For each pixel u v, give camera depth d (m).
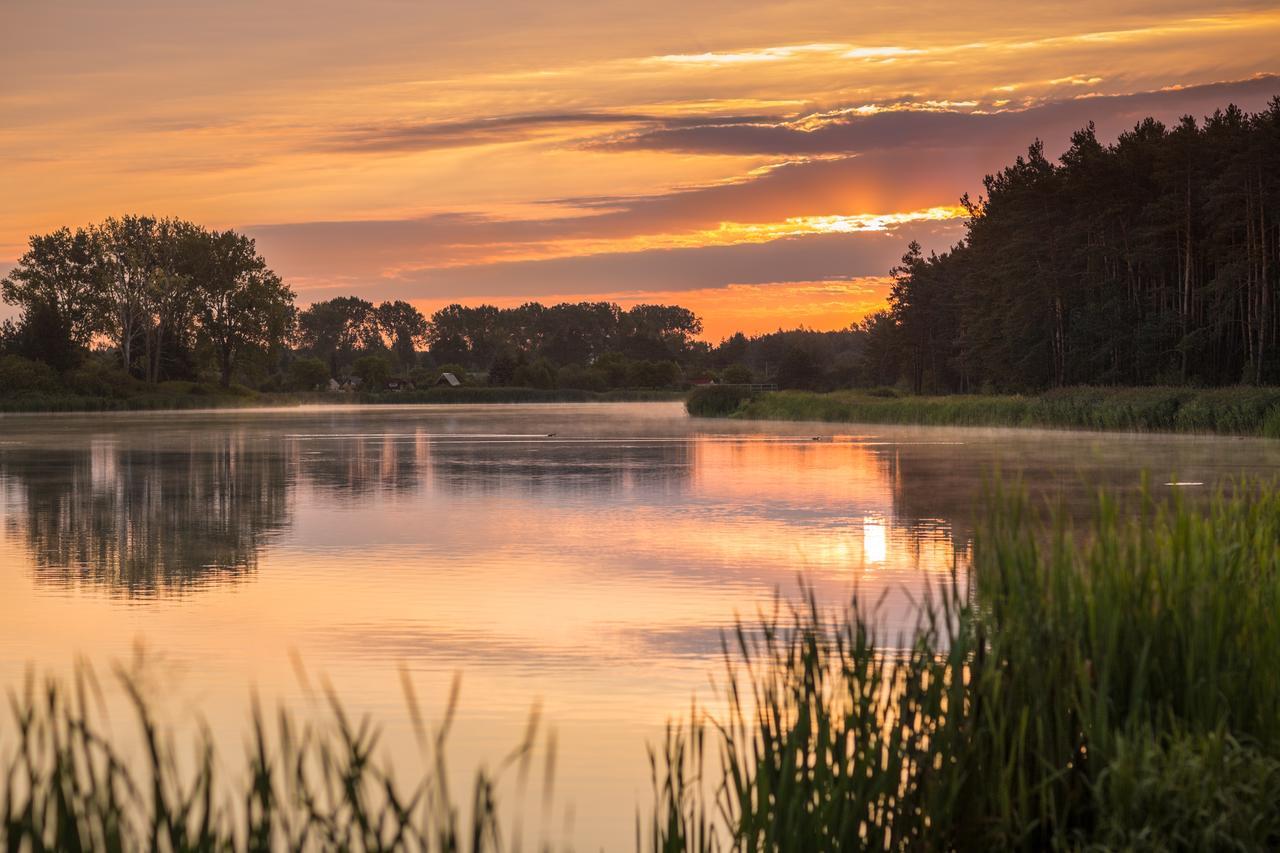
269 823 4.46
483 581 17.41
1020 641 6.44
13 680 11.47
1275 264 71.38
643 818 7.86
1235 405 57.06
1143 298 81.00
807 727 6.00
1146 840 5.56
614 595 16.20
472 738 9.71
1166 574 7.00
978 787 5.94
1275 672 6.45
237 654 12.77
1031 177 96.69
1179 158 77.44
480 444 55.16
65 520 25.27
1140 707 6.23
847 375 160.00
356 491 31.75
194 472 38.38
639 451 49.12
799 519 24.84
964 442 53.75
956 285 118.12
